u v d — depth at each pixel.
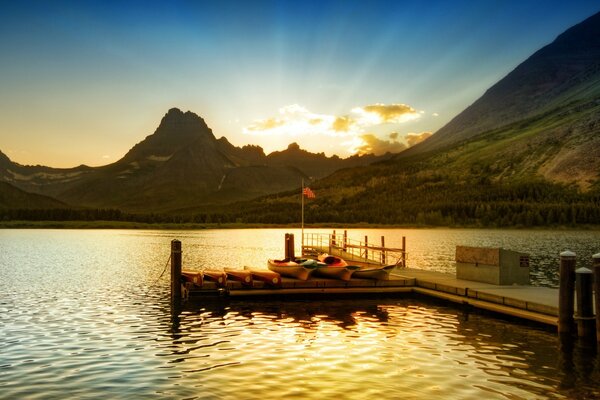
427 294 35.12
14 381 17.59
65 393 16.36
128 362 19.88
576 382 17.20
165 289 41.34
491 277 34.06
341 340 23.48
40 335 24.78
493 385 16.92
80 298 36.59
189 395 16.09
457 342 22.78
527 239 140.00
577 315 22.36
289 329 26.00
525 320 26.45
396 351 21.36
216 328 26.33
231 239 140.62
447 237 154.75
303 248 69.38
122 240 135.00
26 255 81.06
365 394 16.11
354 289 36.09
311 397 15.85
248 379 17.67
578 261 68.50
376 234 181.38
